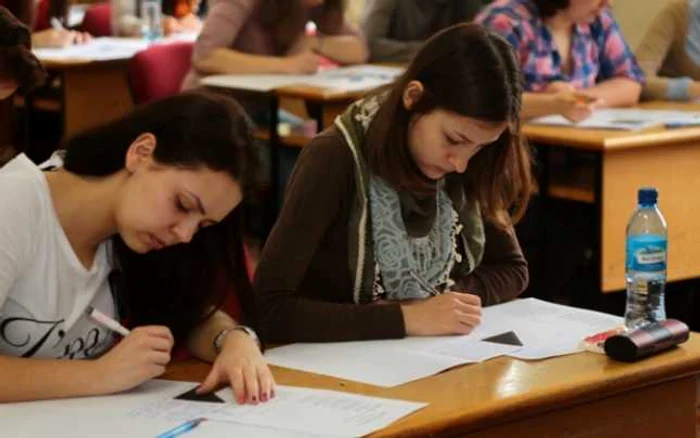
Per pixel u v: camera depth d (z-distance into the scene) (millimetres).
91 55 5582
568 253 3932
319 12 5453
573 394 1957
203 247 2098
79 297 1993
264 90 4527
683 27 4742
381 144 2289
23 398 1862
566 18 4219
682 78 4586
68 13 6445
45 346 1968
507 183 2461
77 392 1885
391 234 2348
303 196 2305
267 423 1772
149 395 1907
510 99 2227
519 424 1925
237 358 1970
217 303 2154
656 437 2109
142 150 1888
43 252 1921
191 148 1856
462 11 5516
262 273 2312
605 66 4375
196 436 1719
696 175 3840
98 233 1971
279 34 5125
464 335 2260
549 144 3711
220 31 4973
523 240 3996
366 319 2248
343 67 5328
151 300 2121
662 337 2129
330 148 2322
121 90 5812
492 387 1952
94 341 2047
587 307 3816
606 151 3627
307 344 2236
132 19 6520
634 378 2031
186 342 2158
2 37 2395
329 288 2389
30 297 1930
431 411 1829
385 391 1938
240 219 2104
